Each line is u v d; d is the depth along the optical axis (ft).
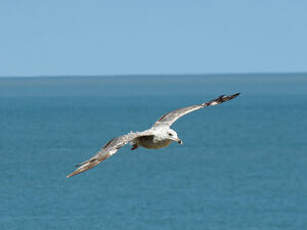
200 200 197.06
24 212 180.34
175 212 181.57
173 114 59.00
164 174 243.81
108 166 261.03
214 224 169.99
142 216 177.06
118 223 169.48
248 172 248.93
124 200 196.24
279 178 235.40
